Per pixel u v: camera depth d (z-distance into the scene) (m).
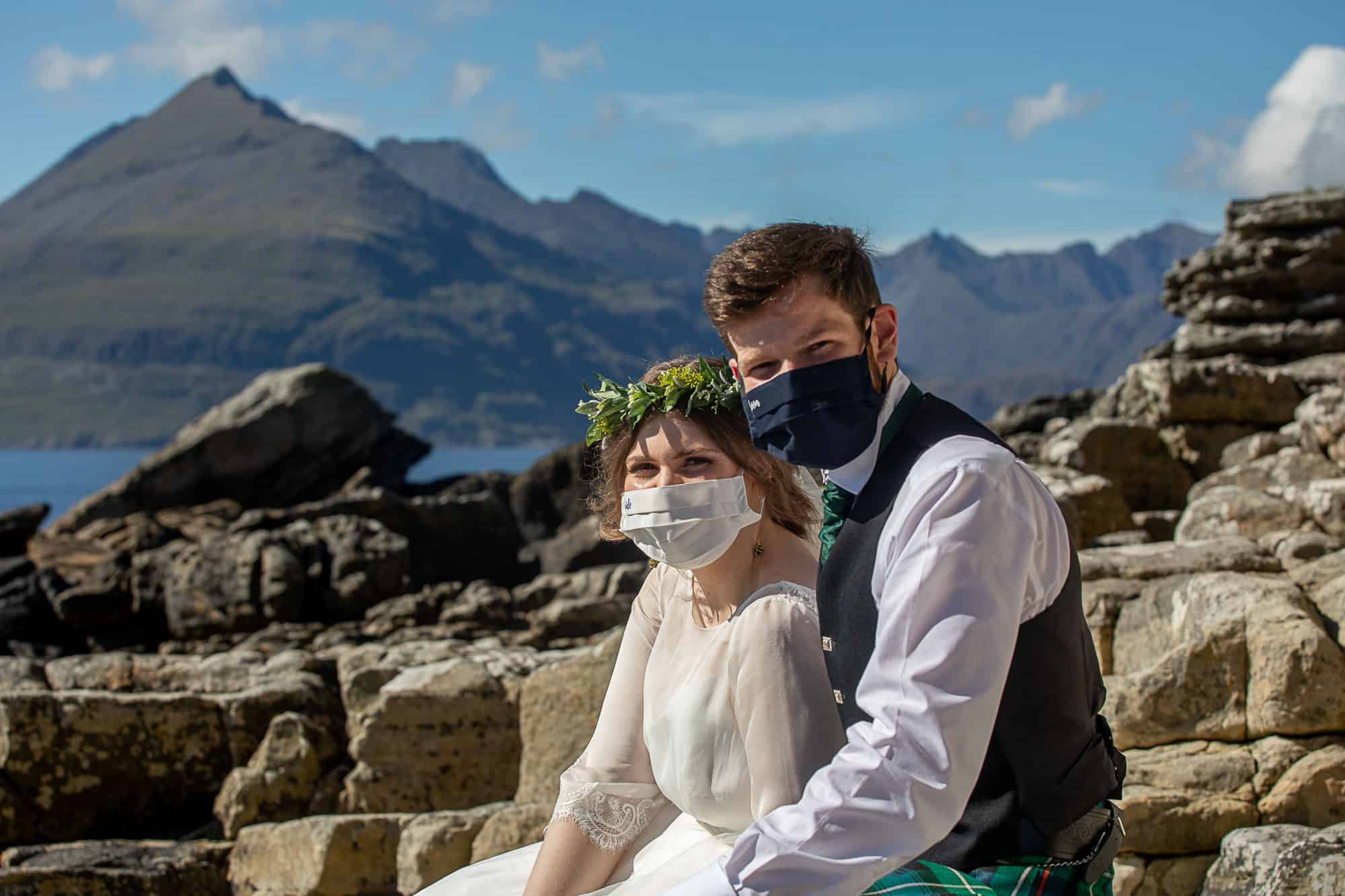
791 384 2.16
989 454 2.09
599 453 2.82
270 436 24.31
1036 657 2.15
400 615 12.30
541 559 17.50
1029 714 2.15
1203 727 3.98
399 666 6.77
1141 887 3.73
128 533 16.69
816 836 2.03
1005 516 2.06
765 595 2.57
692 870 2.57
